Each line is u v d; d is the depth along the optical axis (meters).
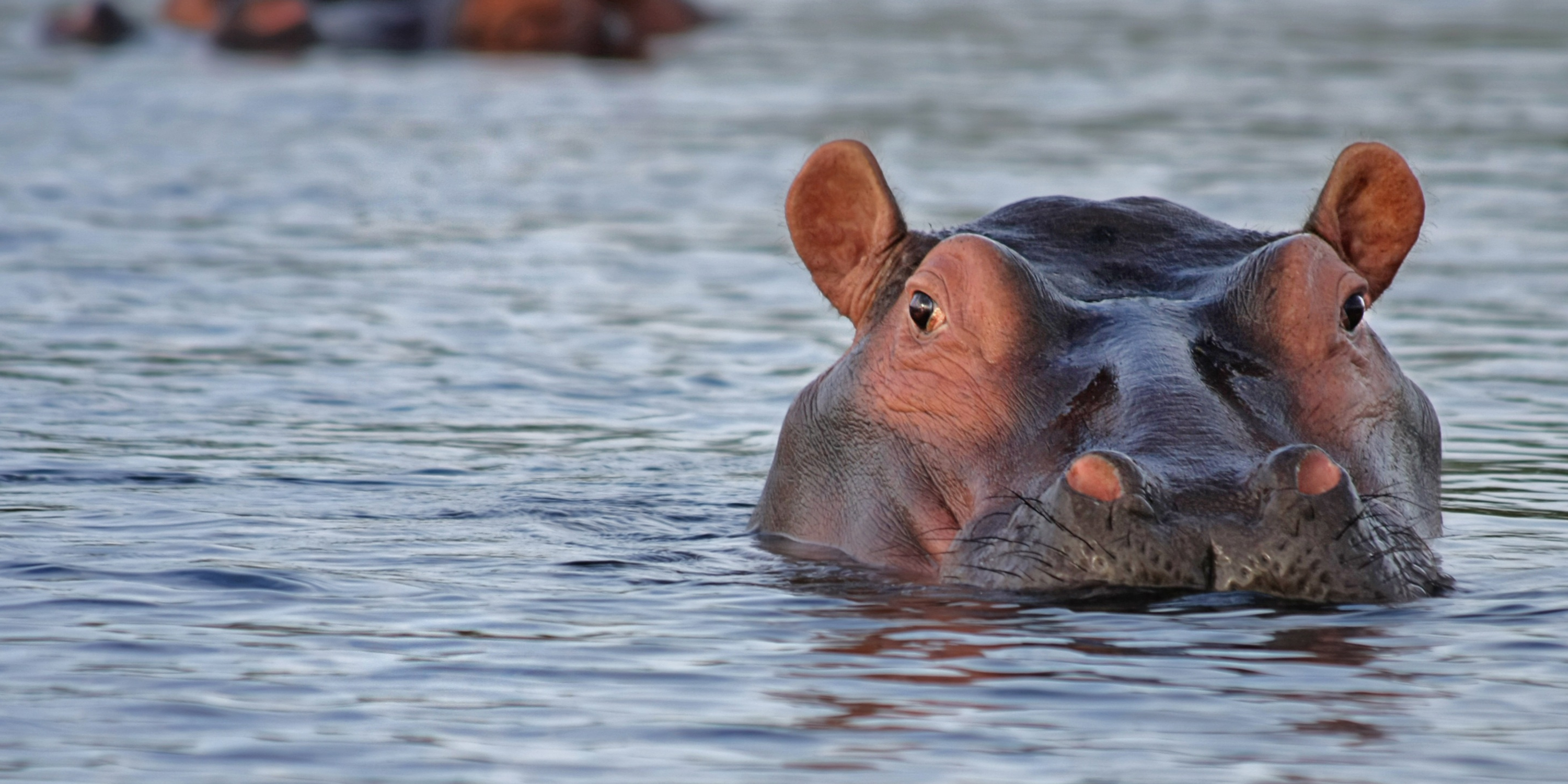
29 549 31.19
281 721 21.89
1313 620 25.48
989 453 29.80
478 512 35.88
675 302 61.12
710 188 85.00
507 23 147.62
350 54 146.62
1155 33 169.12
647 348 54.25
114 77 128.25
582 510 36.47
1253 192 77.44
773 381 50.44
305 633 25.92
